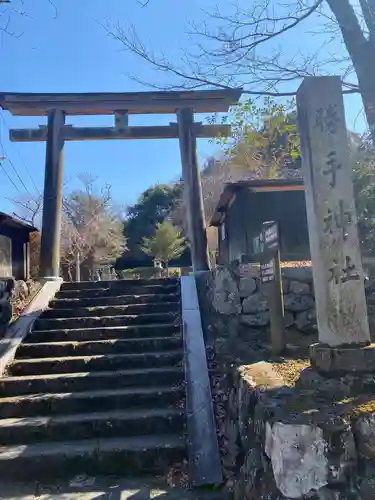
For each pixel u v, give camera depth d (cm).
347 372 294
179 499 342
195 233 918
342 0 422
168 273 2488
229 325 576
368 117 425
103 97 930
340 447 239
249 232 877
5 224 878
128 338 607
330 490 234
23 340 598
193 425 424
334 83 323
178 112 964
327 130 318
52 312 679
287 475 236
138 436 433
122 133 958
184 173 941
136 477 386
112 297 722
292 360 452
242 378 371
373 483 232
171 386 504
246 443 329
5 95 908
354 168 567
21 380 501
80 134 947
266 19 457
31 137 971
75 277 2358
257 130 536
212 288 633
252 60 577
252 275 582
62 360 541
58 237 902
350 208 313
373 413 247
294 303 568
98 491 361
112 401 473
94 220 2580
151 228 3175
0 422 443
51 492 363
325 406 262
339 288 306
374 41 407
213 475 371
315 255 319
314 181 318
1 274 855
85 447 405
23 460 390
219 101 942
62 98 923
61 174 931
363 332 303
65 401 471
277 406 270
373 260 605
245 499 299
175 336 608
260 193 888
